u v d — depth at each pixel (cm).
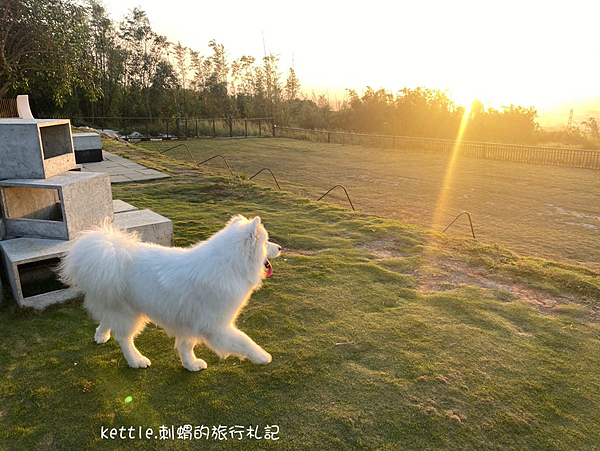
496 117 2888
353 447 262
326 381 323
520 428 278
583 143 2541
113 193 962
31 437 269
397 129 3203
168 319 306
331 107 4141
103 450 261
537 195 1223
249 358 318
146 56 3388
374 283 506
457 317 425
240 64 3928
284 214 830
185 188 1037
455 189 1304
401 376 329
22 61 1677
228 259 301
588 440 270
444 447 262
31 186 454
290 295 470
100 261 302
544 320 422
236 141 2662
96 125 2961
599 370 342
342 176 1523
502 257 596
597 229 884
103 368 338
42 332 389
